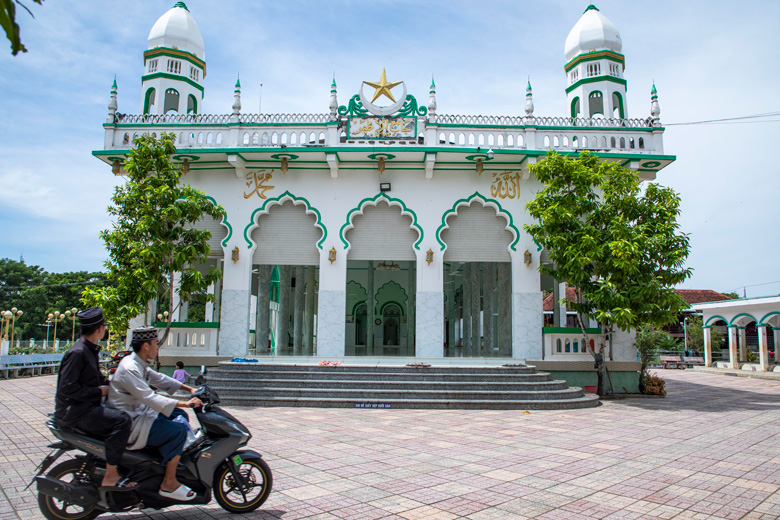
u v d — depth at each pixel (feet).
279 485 14.56
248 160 40.57
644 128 40.63
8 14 4.48
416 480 15.07
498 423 24.93
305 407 29.58
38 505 12.47
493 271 52.19
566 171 34.78
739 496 13.82
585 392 36.42
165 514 12.45
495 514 12.34
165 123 40.24
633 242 32.42
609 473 15.94
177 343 38.19
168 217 31.42
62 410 11.27
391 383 31.22
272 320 68.33
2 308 109.60
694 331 95.61
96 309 11.99
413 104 40.19
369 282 61.00
